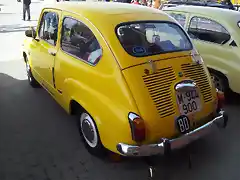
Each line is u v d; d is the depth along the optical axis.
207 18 5.61
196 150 4.07
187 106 3.36
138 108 3.06
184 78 3.45
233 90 5.27
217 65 5.37
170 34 3.86
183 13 6.11
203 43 5.59
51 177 3.45
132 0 15.44
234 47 5.17
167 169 3.65
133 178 3.48
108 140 3.28
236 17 5.49
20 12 19.50
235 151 4.07
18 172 3.53
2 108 5.24
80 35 3.79
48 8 4.89
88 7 4.03
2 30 12.72
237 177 3.54
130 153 3.07
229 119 5.00
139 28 3.65
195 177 3.53
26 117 4.92
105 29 3.47
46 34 4.85
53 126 4.64
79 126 4.02
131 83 3.12
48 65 4.57
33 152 3.94
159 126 3.13
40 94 5.89
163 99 3.21
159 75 3.29
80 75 3.64
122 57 3.26
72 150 4.00
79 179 3.44
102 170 3.61
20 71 7.33
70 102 3.94
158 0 13.05
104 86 3.28
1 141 4.18
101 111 3.29
